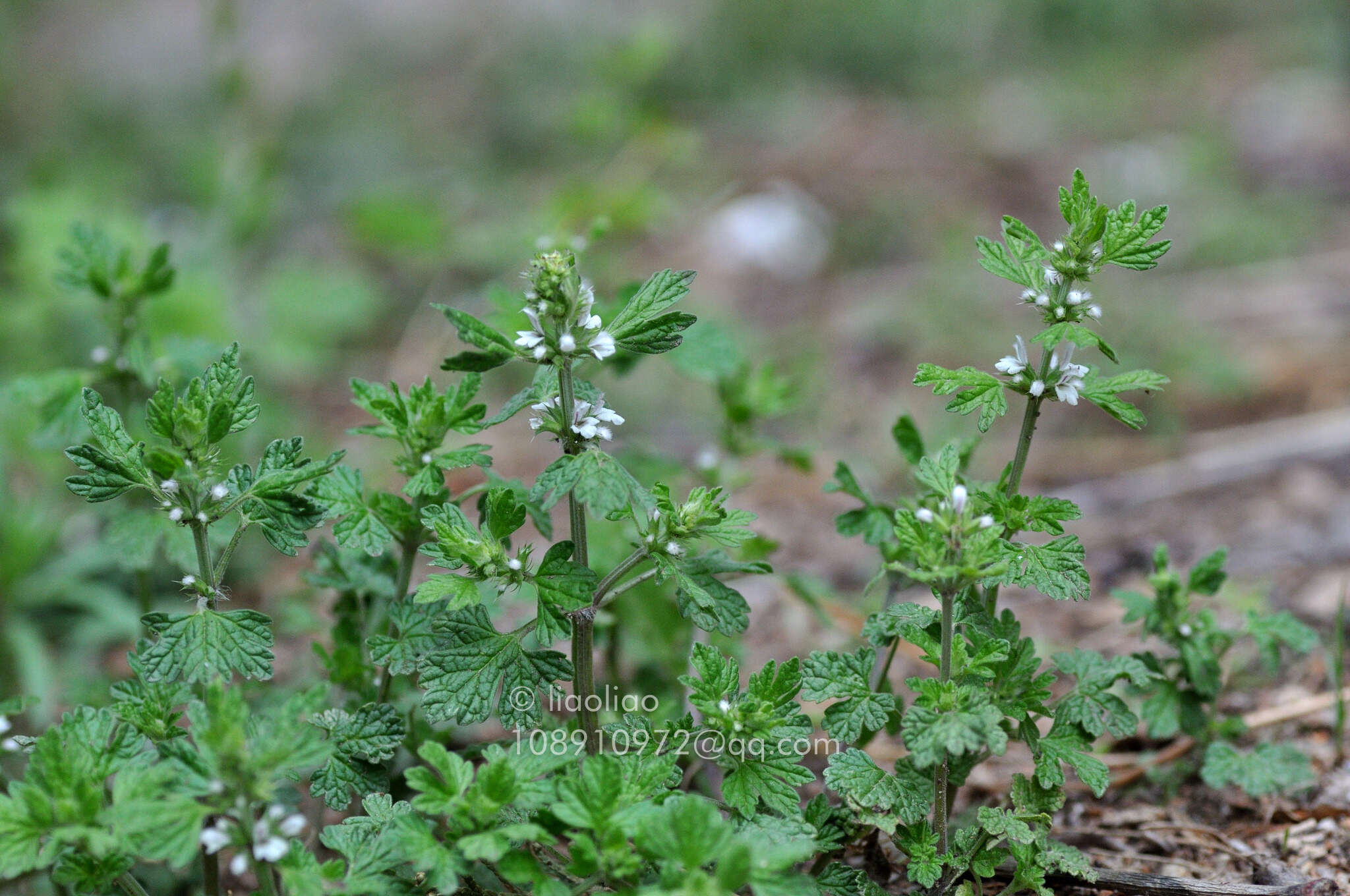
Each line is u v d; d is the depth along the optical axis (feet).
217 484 1.73
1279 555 2.29
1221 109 5.16
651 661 2.05
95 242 2.01
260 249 3.89
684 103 5.32
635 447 2.15
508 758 1.70
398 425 1.78
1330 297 3.39
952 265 3.51
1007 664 1.76
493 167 4.71
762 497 2.71
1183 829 1.92
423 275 3.82
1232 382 2.91
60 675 2.25
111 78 5.24
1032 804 1.76
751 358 3.13
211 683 1.67
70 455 1.69
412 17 5.92
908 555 1.82
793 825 1.71
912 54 5.81
